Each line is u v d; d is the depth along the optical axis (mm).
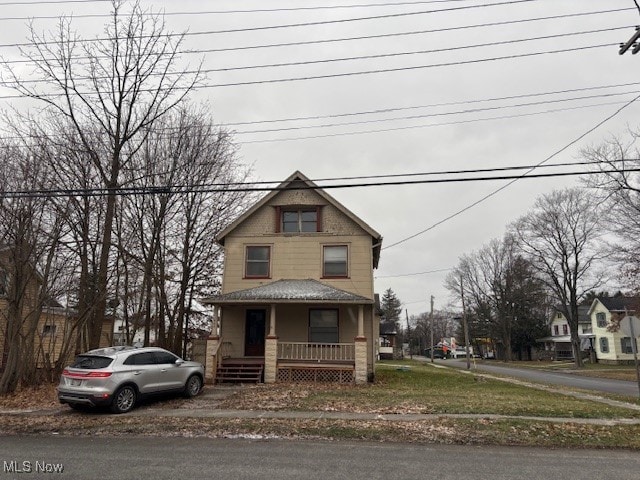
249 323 21250
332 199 21656
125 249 19906
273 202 22203
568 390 18422
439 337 108625
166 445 8297
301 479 6148
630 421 10641
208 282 26938
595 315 54812
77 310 19312
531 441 8711
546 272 45594
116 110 18172
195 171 22453
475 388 18156
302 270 21391
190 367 14086
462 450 8047
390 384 18688
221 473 6410
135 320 20547
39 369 16625
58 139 18516
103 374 11414
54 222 16328
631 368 40688
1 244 15047
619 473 6633
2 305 19000
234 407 12234
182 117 21922
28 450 7883
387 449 8031
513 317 63219
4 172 15047
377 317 34969
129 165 19641
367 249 21328
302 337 20766
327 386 17094
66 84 16844
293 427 9625
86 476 6242
